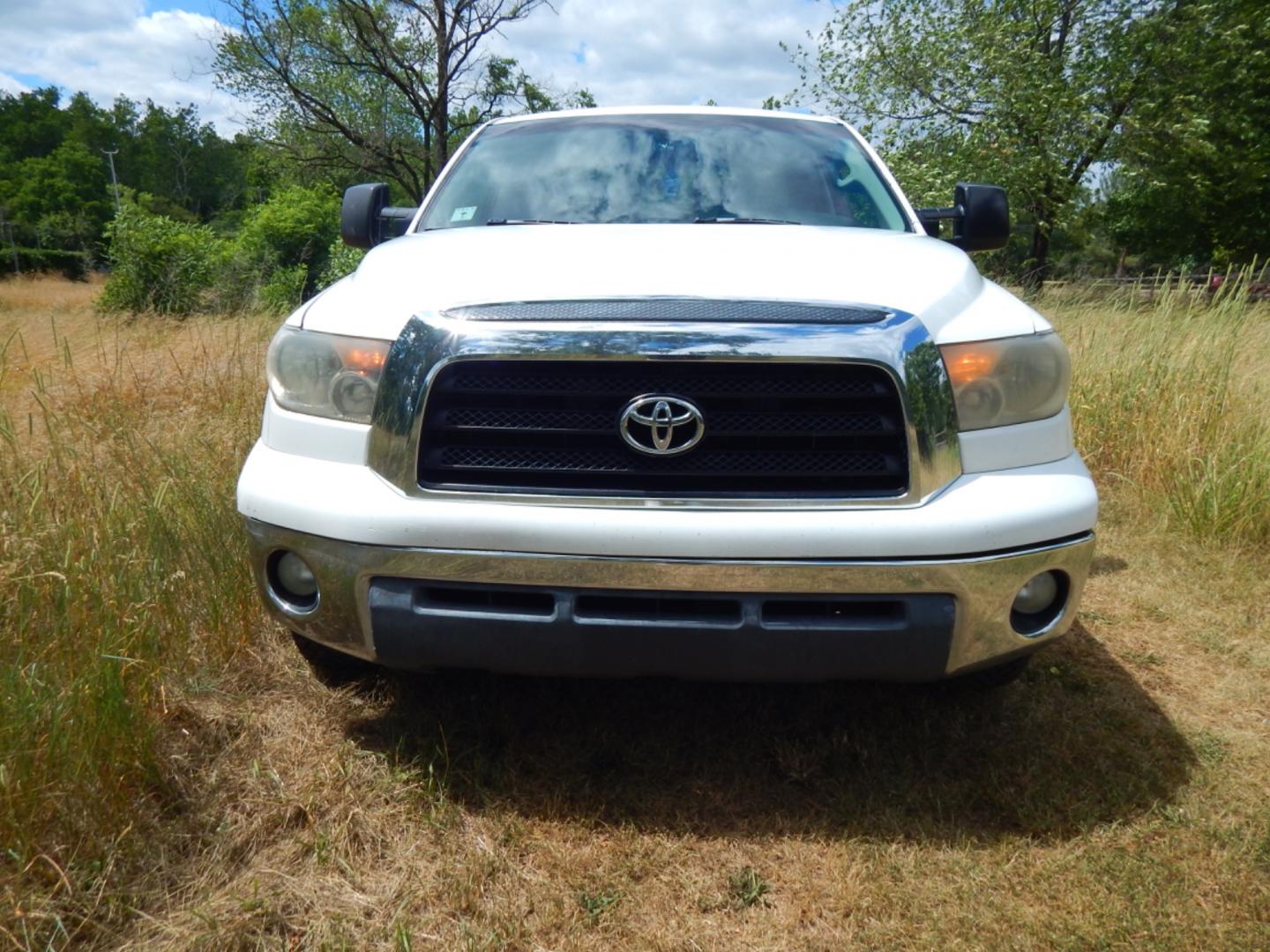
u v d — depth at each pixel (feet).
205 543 10.12
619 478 6.66
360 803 7.15
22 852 5.95
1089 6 62.18
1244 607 11.47
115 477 11.13
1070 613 7.16
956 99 61.57
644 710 8.79
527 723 8.52
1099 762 8.02
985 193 11.68
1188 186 66.44
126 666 7.56
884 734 8.43
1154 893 6.38
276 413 7.48
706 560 6.48
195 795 7.11
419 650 6.89
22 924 5.58
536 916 6.17
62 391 15.34
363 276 8.05
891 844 6.96
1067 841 6.97
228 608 9.48
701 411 6.57
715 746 8.25
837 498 6.62
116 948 5.69
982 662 6.92
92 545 9.05
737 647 6.62
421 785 7.43
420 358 6.77
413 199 75.87
